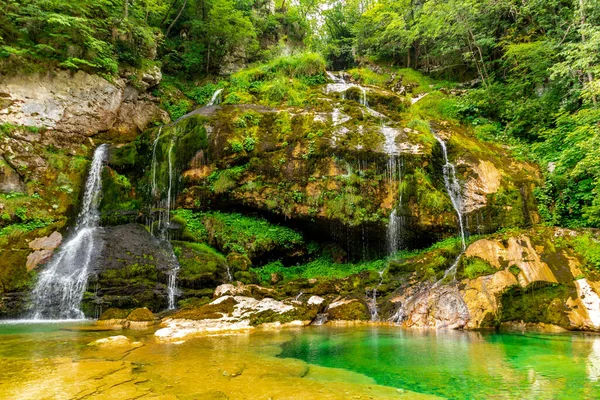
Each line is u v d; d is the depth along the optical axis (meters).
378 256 13.23
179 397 3.88
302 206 13.09
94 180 15.05
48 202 13.76
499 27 20.52
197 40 24.88
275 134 14.33
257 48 27.34
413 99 21.72
